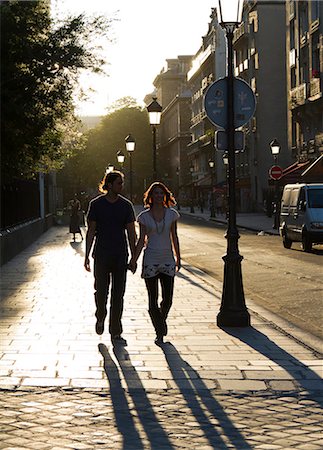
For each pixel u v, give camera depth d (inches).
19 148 962.7
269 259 1087.6
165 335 442.6
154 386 332.8
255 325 492.7
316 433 265.4
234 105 494.3
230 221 492.1
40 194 1916.8
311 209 1238.9
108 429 270.7
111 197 449.7
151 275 436.5
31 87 895.1
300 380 342.6
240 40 3248.0
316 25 2255.2
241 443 254.2
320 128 2294.5
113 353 401.7
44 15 915.4
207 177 4207.7
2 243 978.7
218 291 687.7
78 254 1189.1
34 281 776.3
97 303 450.9
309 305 613.6
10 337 446.6
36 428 271.1
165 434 264.8
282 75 3009.4
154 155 1051.3
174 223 444.5
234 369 363.6
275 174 1889.8
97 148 4849.9
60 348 414.3
